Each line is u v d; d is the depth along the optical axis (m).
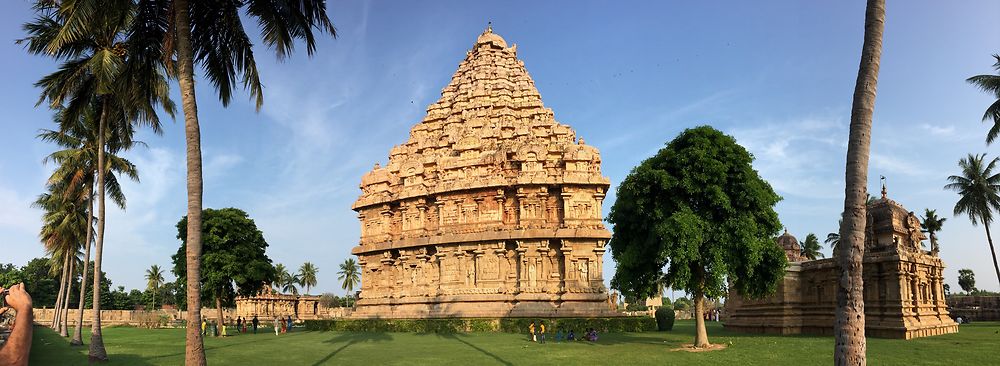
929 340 31.38
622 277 32.84
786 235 64.50
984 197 55.62
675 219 29.14
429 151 62.12
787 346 29.81
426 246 55.59
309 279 144.25
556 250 51.78
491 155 55.75
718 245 29.95
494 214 53.84
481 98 64.38
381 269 59.84
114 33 27.23
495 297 51.22
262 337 47.97
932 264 38.19
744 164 31.08
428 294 54.69
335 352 31.97
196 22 21.27
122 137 36.72
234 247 58.84
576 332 45.41
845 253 11.78
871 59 12.01
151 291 145.75
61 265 65.69
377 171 62.59
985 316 56.88
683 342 34.78
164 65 23.22
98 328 28.61
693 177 30.58
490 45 69.06
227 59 22.41
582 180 52.66
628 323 47.41
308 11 21.80
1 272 110.62
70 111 29.84
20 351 10.89
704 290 30.94
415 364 25.77
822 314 39.19
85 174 41.00
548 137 59.81
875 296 36.00
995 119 43.28
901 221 38.44
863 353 11.41
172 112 30.36
